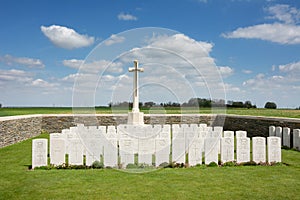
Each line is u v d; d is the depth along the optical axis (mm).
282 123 13609
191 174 7176
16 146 11961
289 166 8070
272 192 5805
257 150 8359
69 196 5562
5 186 6156
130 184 6336
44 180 6594
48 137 15391
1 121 11500
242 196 5582
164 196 5586
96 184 6320
